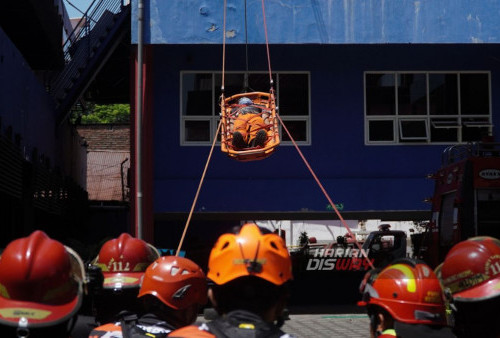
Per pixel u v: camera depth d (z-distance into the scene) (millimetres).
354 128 21375
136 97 20219
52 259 2900
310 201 21141
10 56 16656
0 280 2865
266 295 2850
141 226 18250
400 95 21469
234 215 21047
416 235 24375
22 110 18219
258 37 19828
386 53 21516
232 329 2764
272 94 16797
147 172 19938
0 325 2801
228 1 19781
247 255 2861
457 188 16078
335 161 21281
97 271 4176
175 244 22219
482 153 17891
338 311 19281
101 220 32156
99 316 4609
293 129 21344
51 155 23328
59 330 2885
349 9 20031
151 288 3957
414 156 21375
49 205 21000
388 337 3584
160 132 21000
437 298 3615
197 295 4020
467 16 20141
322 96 21406
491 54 21609
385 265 3801
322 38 19953
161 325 3869
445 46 21578
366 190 21219
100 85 28516
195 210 20891
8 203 16562
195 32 19688
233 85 21266
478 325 3756
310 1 19984
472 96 21578
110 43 23344
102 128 42688
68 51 24578
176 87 21125
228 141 16469
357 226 37219
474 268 3748
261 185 21047
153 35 19547
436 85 21531
